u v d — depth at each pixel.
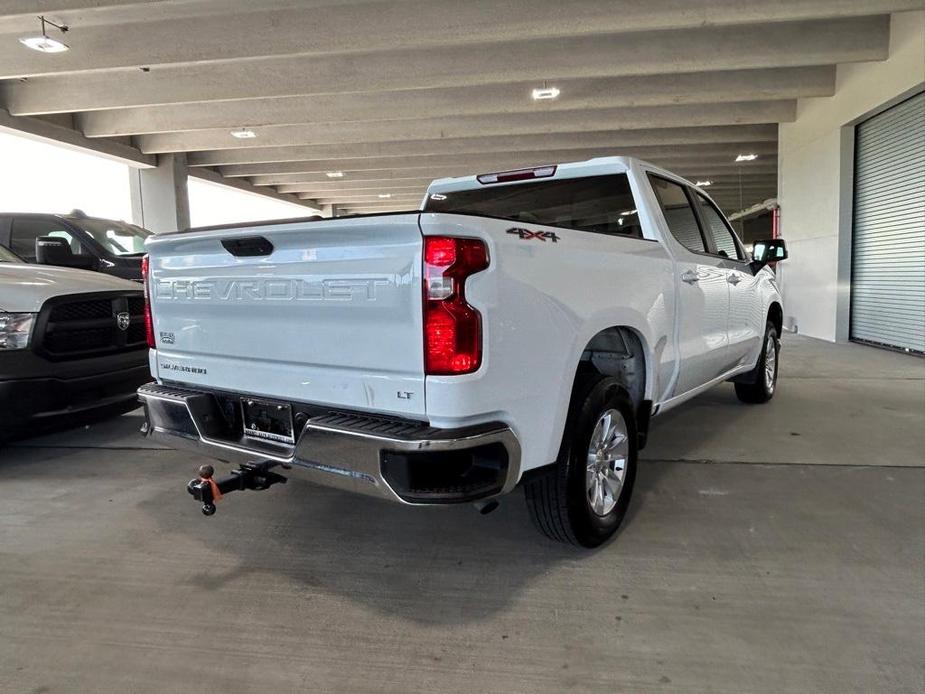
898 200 8.88
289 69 9.52
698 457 4.09
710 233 4.23
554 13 7.23
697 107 11.60
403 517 3.21
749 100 10.47
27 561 2.76
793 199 11.80
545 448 2.36
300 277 2.28
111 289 4.19
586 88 10.23
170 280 2.80
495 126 12.17
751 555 2.74
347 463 2.10
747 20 6.99
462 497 2.02
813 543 2.85
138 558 2.78
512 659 2.05
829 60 8.45
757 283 5.00
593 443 2.76
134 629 2.24
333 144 14.12
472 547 2.87
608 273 2.72
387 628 2.24
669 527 3.03
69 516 3.24
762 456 4.10
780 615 2.28
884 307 9.37
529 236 2.26
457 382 1.98
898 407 5.45
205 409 2.68
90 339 4.06
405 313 2.02
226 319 2.58
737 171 17.08
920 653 2.05
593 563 2.69
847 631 2.17
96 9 7.27
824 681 1.92
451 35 7.43
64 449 4.42
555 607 2.36
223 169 16.75
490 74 8.92
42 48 7.80
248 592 2.49
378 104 10.91
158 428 2.86
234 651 2.11
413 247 1.99
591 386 2.68
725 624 2.23
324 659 2.07
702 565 2.66
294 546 2.90
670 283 3.32
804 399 5.84
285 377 2.39
